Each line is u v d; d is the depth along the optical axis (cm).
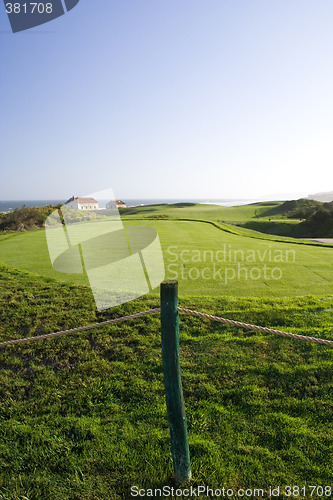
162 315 202
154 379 354
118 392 338
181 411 213
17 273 733
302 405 297
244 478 229
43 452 267
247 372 351
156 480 232
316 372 339
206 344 416
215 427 279
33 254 999
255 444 258
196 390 329
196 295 609
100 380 359
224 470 235
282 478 228
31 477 245
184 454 221
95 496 225
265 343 405
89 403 324
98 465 250
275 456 246
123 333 450
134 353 405
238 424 280
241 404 306
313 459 242
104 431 285
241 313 506
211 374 352
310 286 700
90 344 430
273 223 4409
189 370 363
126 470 243
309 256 1079
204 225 2173
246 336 436
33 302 555
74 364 391
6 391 351
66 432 288
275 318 487
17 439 283
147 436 273
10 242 1285
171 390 209
